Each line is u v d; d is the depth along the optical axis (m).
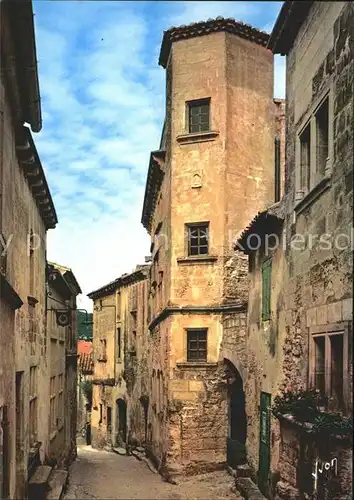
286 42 10.07
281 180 16.61
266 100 16.77
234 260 15.68
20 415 10.44
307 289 8.66
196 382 15.30
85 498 12.70
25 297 11.12
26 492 10.77
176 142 16.28
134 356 24.70
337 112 7.58
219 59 16.14
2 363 7.92
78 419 39.28
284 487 8.55
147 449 20.78
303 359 8.74
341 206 7.30
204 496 12.57
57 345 18.00
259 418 11.59
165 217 17.30
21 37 8.08
